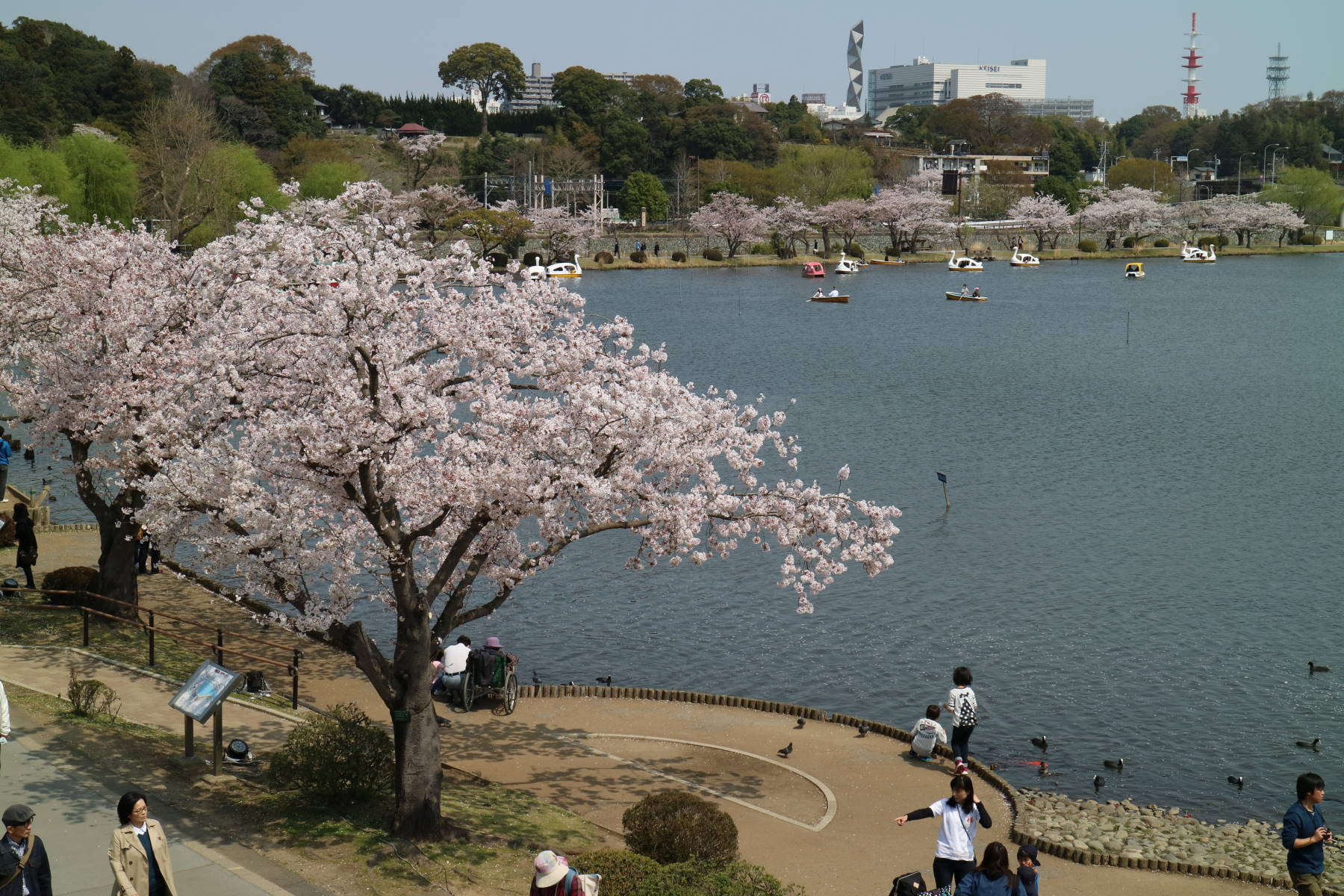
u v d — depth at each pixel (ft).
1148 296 482.69
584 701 97.55
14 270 107.14
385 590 82.64
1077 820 79.25
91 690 75.20
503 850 63.00
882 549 77.46
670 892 49.67
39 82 492.54
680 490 76.89
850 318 401.90
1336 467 194.39
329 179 464.65
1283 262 655.76
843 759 85.66
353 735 66.85
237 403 78.84
